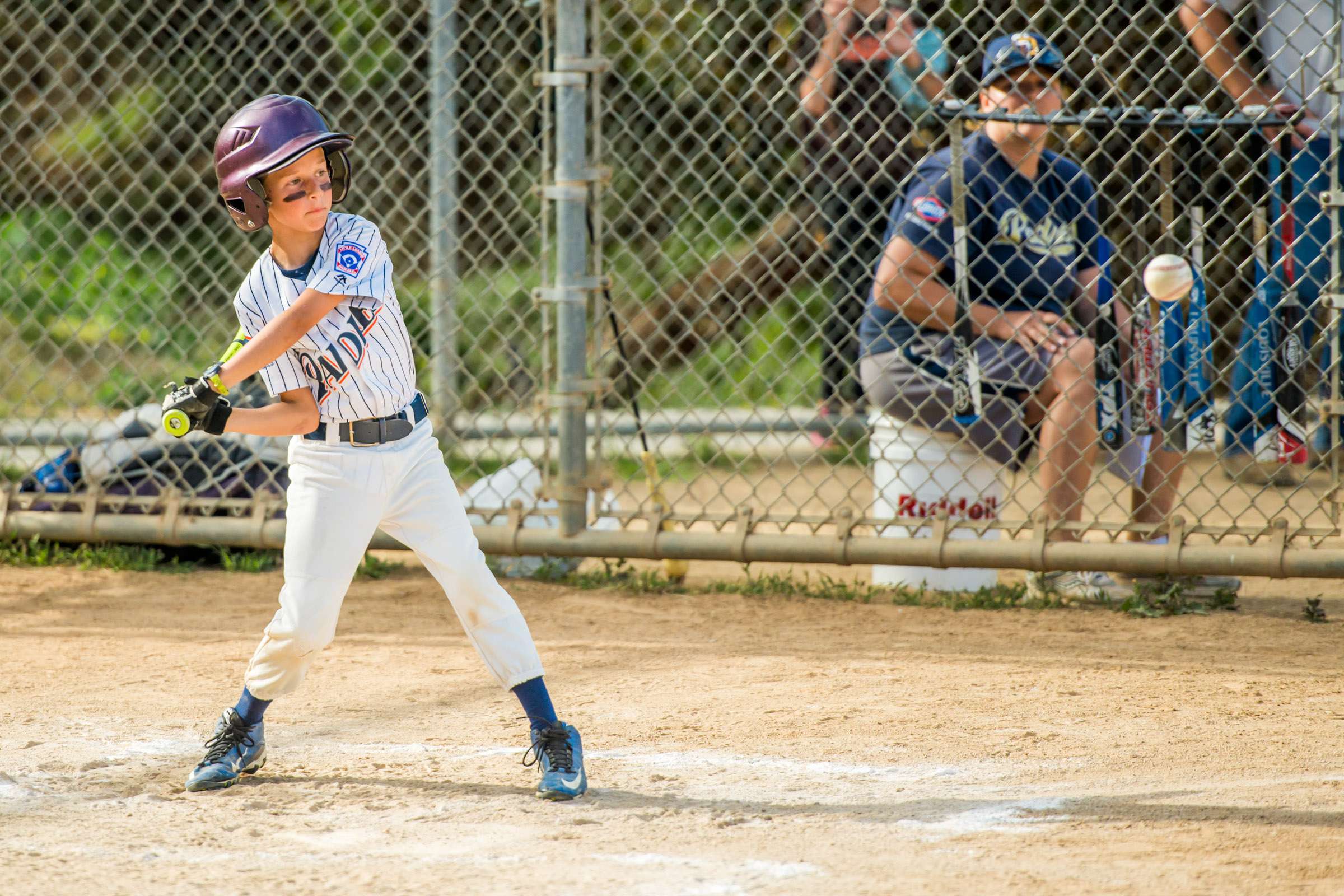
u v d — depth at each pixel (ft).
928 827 33.27
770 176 112.98
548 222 60.34
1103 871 30.01
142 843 32.86
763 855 31.50
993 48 60.03
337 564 35.55
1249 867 30.07
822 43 81.30
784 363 106.11
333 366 34.40
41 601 58.95
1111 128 63.87
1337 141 54.08
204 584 62.64
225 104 76.95
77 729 42.27
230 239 113.50
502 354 101.81
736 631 54.34
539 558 64.44
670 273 114.83
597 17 59.36
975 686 46.24
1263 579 62.69
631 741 40.83
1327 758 38.14
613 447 93.15
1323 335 55.36
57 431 75.25
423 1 72.69
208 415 33.37
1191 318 57.26
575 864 31.17
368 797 36.19
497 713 44.04
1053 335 58.29
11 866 31.27
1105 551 55.77
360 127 114.21
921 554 57.47
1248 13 62.59
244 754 37.29
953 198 57.77
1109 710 43.19
